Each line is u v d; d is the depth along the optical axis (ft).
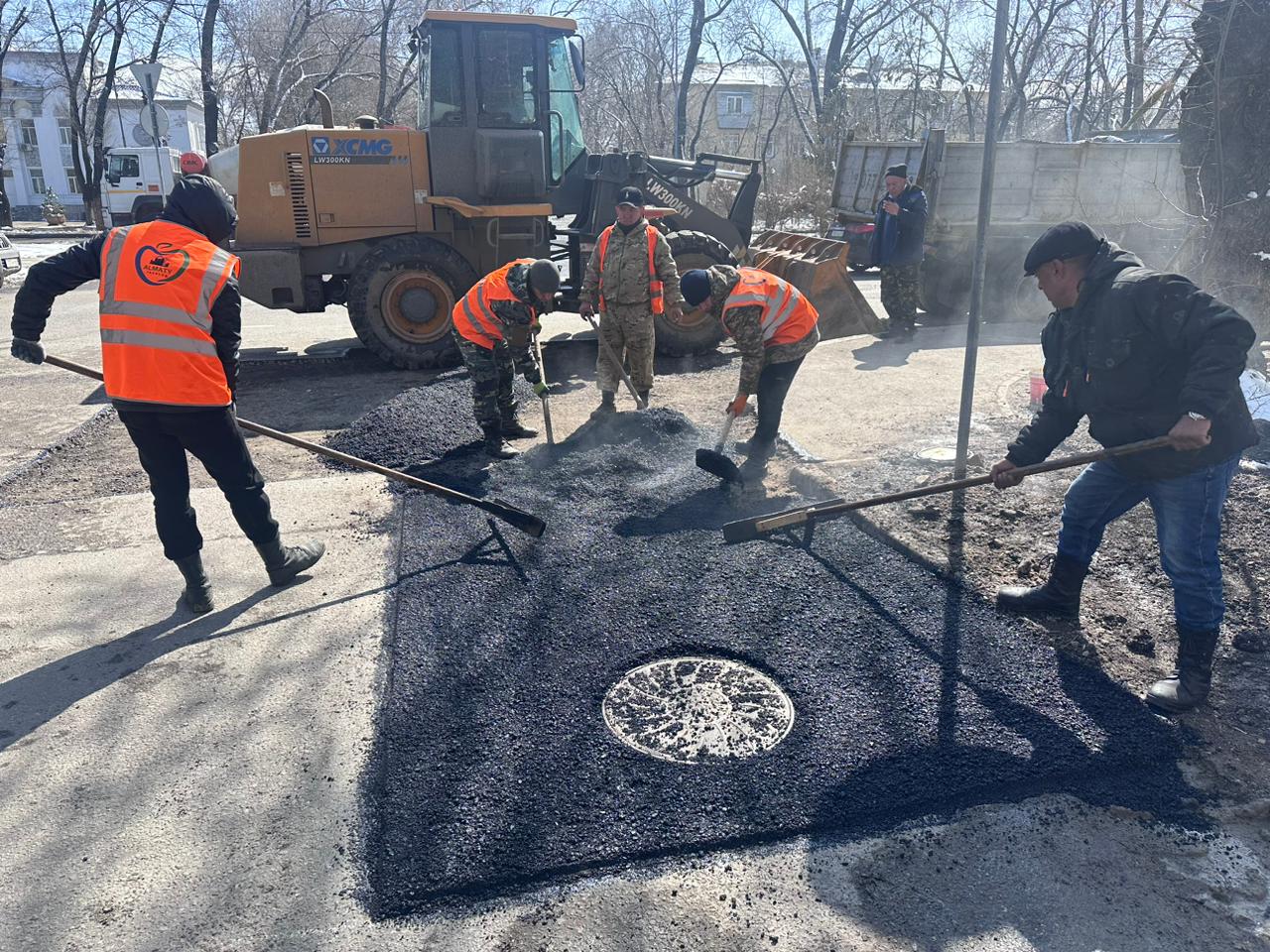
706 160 31.12
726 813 7.85
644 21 100.12
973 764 8.39
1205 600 8.99
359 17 83.20
